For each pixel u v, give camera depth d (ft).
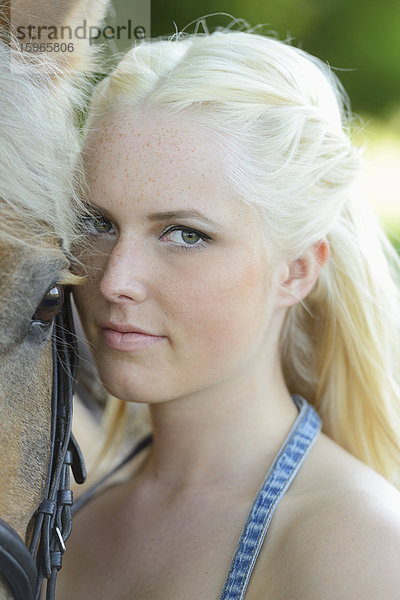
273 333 6.26
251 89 5.65
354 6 19.10
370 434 7.05
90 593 6.00
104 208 5.48
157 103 5.50
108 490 6.89
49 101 5.42
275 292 5.96
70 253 5.53
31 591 5.16
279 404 6.36
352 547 4.99
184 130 5.41
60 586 6.19
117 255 5.44
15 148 4.94
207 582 5.43
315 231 6.03
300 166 5.79
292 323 7.14
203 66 5.64
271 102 5.72
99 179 5.47
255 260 5.59
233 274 5.49
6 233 4.90
